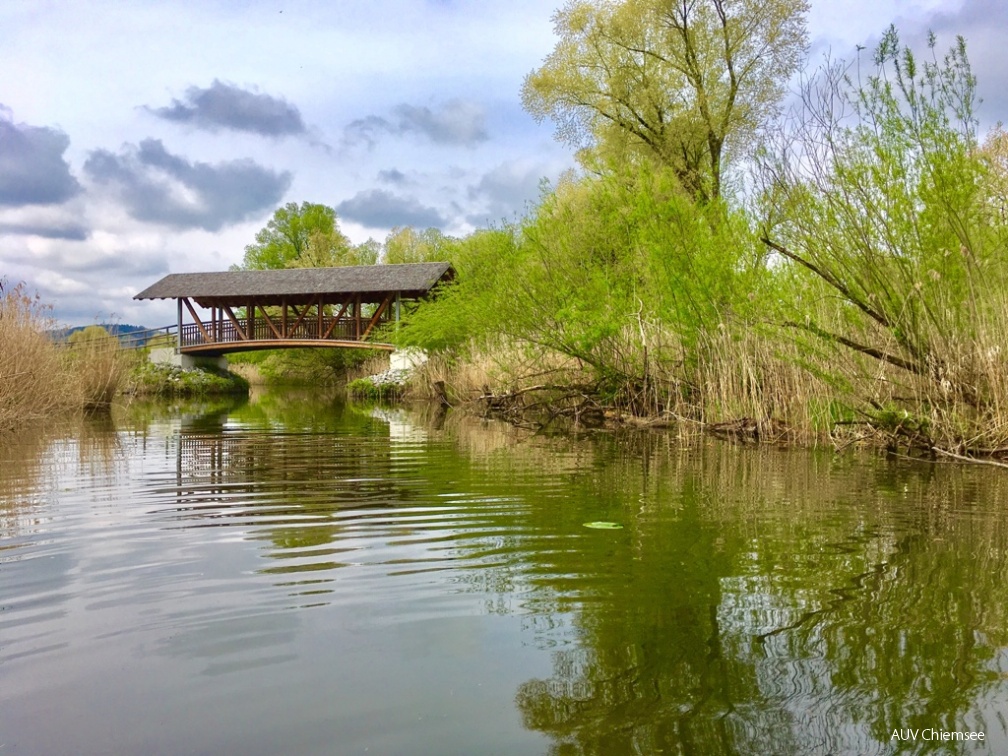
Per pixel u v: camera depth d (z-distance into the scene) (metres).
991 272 7.53
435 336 21.36
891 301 7.85
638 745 2.08
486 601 3.24
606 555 3.98
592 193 13.67
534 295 13.92
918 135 7.30
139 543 4.31
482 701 2.34
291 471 7.35
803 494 5.84
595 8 22.88
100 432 12.36
